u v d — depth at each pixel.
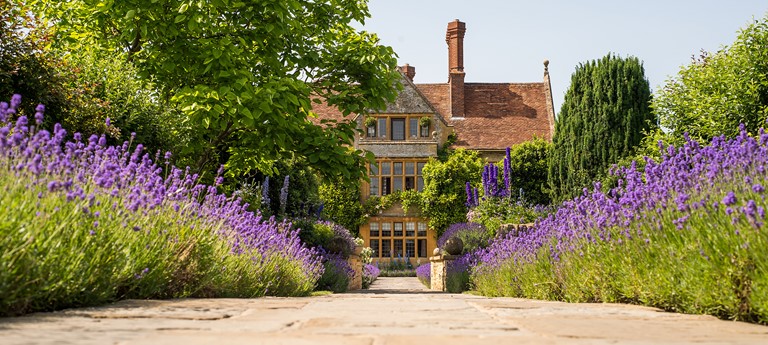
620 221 5.36
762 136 4.47
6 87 7.58
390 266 32.03
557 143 25.31
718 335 2.54
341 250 13.83
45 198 3.57
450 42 37.50
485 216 17.38
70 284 3.63
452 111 35.88
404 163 33.09
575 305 4.61
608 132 23.31
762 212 3.34
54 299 3.53
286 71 11.70
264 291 6.95
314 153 10.88
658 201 4.90
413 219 32.34
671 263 4.21
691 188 4.73
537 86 37.62
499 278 9.05
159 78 10.95
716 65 14.95
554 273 6.57
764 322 3.27
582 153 23.81
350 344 2.07
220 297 5.78
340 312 3.61
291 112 10.05
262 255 7.06
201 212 5.86
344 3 12.22
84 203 3.82
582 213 6.23
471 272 12.55
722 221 3.83
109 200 4.33
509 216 16.67
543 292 6.77
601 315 3.50
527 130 35.09
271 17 10.52
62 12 11.29
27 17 8.21
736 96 14.17
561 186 24.88
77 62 9.23
